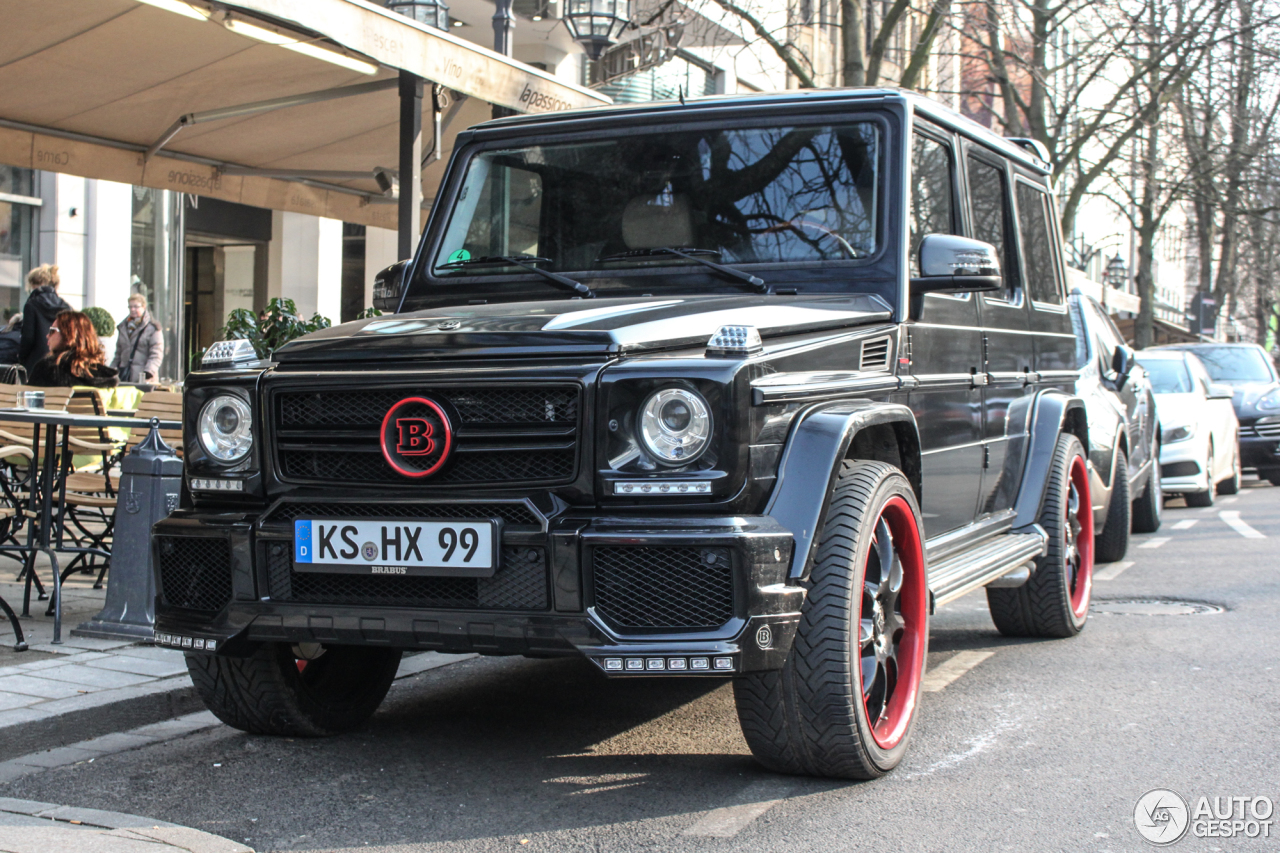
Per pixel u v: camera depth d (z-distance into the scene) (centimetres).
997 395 550
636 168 482
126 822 347
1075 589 645
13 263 1549
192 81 788
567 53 1820
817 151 464
